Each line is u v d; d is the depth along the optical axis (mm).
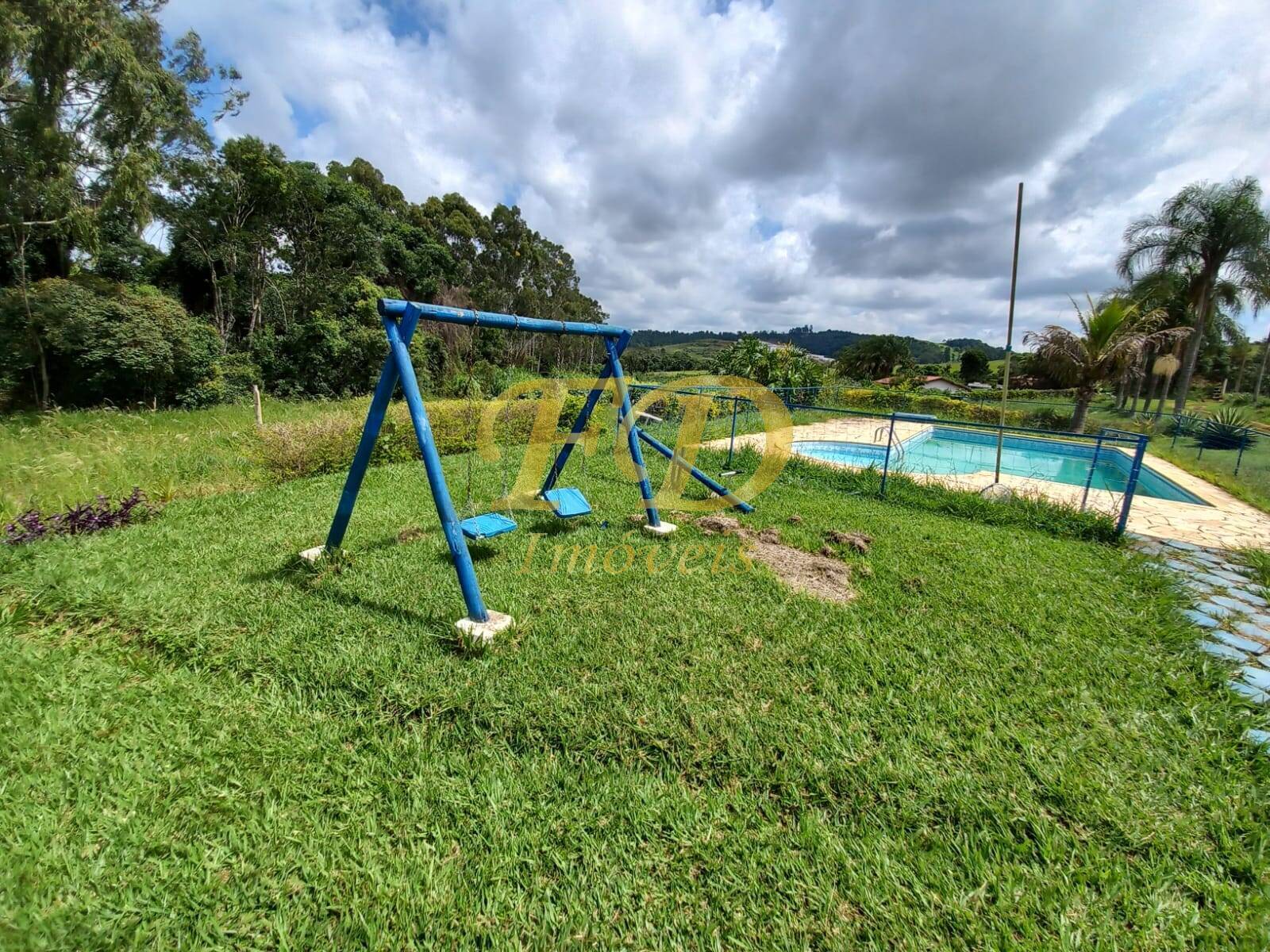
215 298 18844
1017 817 1728
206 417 11438
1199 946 1360
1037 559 4152
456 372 19922
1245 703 2359
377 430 3285
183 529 4324
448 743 2029
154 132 13562
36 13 11141
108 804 1720
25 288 12344
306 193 19797
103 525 4324
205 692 2299
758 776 1872
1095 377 11930
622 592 3320
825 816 1737
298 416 11547
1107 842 1666
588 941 1343
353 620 2873
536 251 41312
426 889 1470
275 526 4441
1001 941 1361
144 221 13281
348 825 1662
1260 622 3232
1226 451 10930
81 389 12758
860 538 4383
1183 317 16859
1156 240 16375
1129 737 2125
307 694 2301
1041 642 2867
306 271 20562
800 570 3801
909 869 1556
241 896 1442
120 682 2359
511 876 1515
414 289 25203
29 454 6414
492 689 2293
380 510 4988
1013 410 16688
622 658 2580
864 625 2988
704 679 2420
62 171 12281
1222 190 15430
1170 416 16422
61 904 1386
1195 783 1898
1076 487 7395
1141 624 3094
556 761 1934
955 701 2324
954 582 3621
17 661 2434
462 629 2680
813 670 2531
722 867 1547
